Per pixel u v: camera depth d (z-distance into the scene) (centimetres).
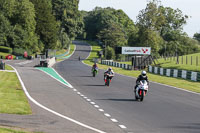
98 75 7519
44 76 6644
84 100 3375
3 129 1814
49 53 18025
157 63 12231
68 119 2294
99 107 2933
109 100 3428
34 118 2267
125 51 12662
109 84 5350
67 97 3562
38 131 1873
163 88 4956
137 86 3497
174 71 7862
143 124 2217
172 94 4169
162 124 2227
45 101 3181
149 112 2728
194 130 2052
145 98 3688
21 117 2273
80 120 2281
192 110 2883
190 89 4878
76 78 6412
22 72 7600
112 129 2025
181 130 2047
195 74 6800
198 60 13088
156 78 7206
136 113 2667
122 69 11612
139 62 11188
